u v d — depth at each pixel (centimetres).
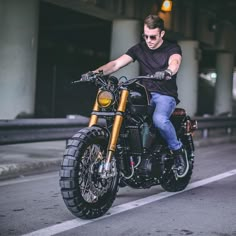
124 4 1512
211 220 555
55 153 1086
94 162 543
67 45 2927
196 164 1023
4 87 1201
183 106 1966
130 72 1536
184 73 1970
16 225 524
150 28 605
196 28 1964
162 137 627
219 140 1602
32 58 1236
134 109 566
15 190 721
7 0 1191
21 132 927
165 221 547
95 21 2256
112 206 612
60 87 2742
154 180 628
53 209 598
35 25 1244
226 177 850
